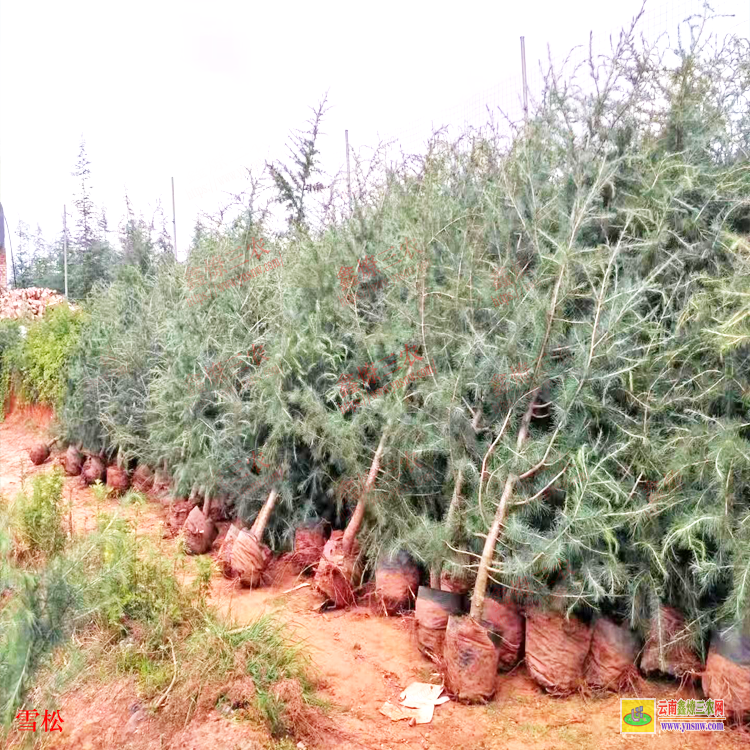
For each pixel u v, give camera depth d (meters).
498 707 3.37
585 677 3.49
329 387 5.30
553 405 3.78
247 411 5.70
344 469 5.13
